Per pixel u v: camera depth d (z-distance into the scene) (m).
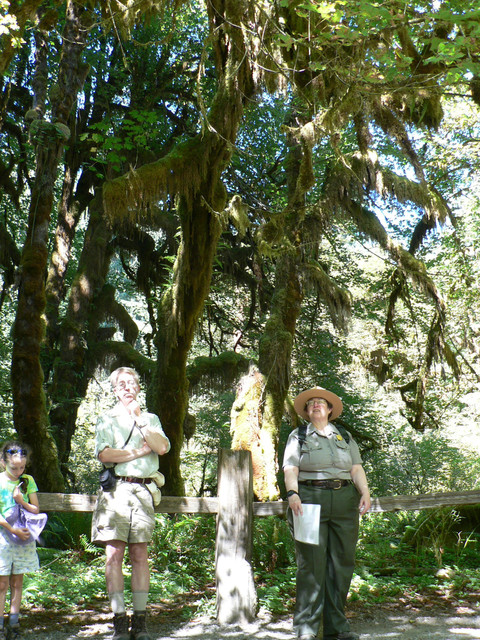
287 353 11.91
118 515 4.42
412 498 5.78
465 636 4.58
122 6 8.02
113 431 4.63
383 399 23.17
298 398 4.88
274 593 5.80
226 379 16.86
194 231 11.83
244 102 10.48
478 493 5.82
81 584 6.04
